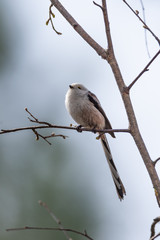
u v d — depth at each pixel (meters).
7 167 12.88
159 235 6.04
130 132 6.72
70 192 12.25
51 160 13.01
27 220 11.75
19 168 12.95
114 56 6.98
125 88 6.79
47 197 12.18
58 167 12.84
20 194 12.34
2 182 12.68
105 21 6.99
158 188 6.29
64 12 7.43
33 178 12.70
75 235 11.23
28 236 11.40
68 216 11.72
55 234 11.29
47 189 12.36
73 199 12.09
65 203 12.02
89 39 7.16
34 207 12.02
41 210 11.93
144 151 6.59
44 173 12.79
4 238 11.40
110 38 6.98
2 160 13.11
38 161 13.13
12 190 12.47
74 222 11.56
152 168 6.44
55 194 12.21
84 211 11.81
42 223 11.62
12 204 12.14
